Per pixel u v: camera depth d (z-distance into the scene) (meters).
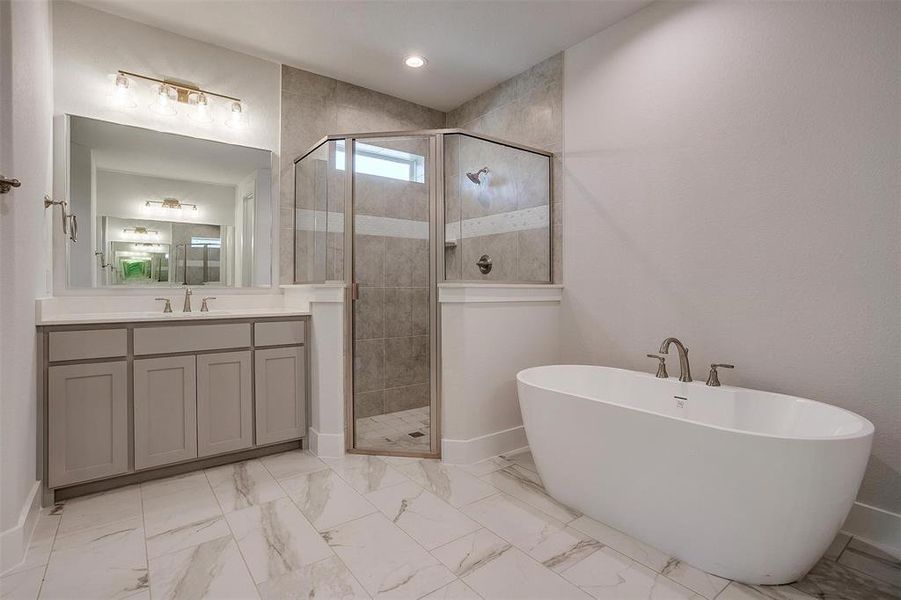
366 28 2.70
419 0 2.43
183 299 2.73
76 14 2.44
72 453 1.99
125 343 2.12
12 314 1.54
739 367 2.13
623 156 2.61
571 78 2.91
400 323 2.75
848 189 1.79
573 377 2.52
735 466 1.43
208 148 2.83
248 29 2.70
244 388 2.46
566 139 2.94
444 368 2.54
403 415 2.79
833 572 1.55
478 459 2.54
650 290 2.48
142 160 2.62
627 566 1.57
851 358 1.80
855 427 1.49
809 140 1.89
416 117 3.80
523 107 3.24
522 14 2.55
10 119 1.54
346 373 2.64
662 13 2.41
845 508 1.40
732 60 2.13
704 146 2.24
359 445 2.70
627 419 1.71
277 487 2.18
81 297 2.41
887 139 1.70
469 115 3.73
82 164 2.43
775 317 2.01
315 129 3.26
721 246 2.18
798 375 1.94
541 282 2.97
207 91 2.84
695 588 1.46
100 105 2.50
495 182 2.77
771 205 2.01
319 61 3.09
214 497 2.07
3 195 1.49
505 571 1.54
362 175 2.75
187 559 1.59
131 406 2.14
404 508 1.97
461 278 2.62
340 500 2.05
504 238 2.80
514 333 2.73
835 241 1.83
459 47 2.92
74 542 1.69
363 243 2.74
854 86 1.77
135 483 2.21
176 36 2.74
